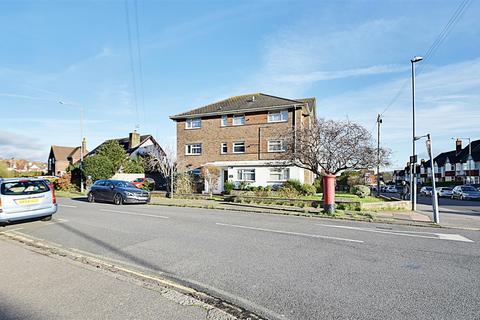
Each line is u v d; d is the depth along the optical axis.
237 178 29.83
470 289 4.79
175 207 16.64
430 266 5.93
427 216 14.00
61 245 7.80
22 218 10.38
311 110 33.97
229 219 11.91
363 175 29.94
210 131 33.03
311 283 5.04
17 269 5.72
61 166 59.47
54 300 4.36
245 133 31.27
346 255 6.67
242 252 6.90
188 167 33.34
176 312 4.01
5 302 4.30
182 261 6.27
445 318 3.88
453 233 9.66
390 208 16.66
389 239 8.40
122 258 6.57
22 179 10.85
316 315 3.97
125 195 17.84
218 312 4.02
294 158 19.45
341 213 13.81
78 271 5.62
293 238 8.37
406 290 4.75
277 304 4.30
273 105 29.98
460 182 51.16
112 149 33.97
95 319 3.81
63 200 21.06
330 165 18.64
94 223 10.94
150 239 8.27
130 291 4.69
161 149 31.22
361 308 4.15
